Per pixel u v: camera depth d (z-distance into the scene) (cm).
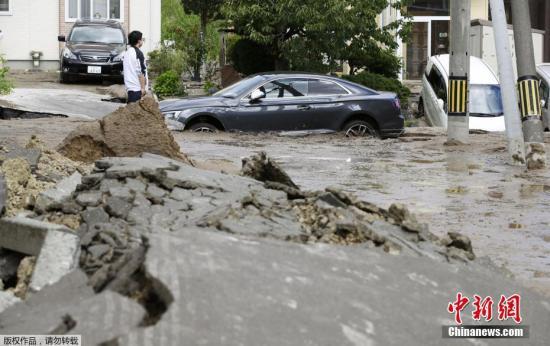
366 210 950
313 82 2569
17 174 1045
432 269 745
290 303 625
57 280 723
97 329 582
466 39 2411
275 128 2523
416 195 1570
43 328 596
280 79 2558
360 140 2502
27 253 782
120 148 1411
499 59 2083
